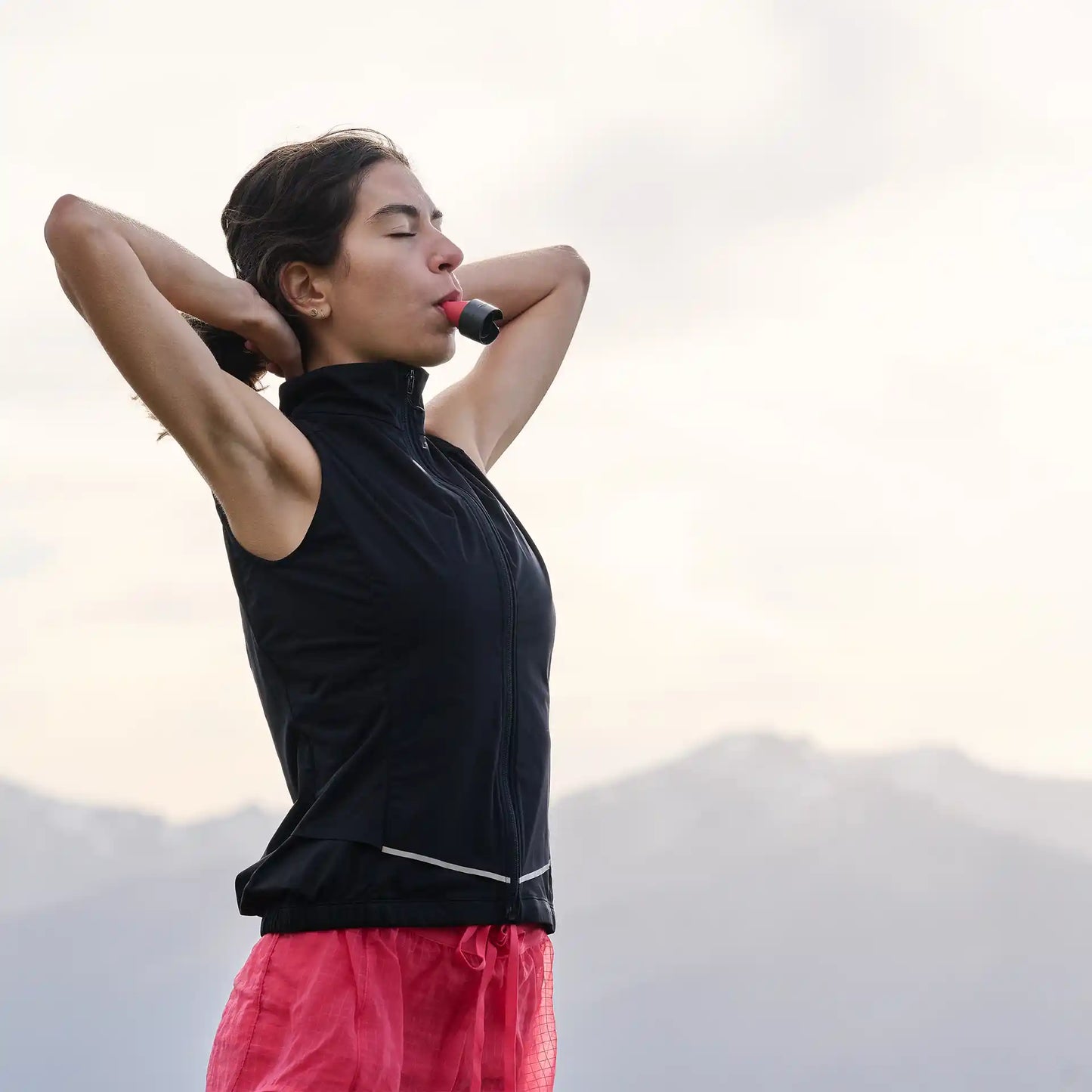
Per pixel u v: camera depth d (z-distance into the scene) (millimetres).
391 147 3926
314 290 3771
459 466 3936
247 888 3434
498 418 4516
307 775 3479
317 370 3672
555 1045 3670
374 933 3344
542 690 3625
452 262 3787
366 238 3729
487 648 3459
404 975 3355
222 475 3387
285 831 3492
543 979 3637
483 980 3391
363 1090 3254
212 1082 3410
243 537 3490
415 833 3361
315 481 3496
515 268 4645
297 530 3480
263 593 3525
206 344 3904
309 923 3361
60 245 3217
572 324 4723
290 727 3523
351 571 3439
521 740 3527
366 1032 3275
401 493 3535
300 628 3480
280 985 3369
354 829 3348
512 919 3430
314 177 3744
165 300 3289
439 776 3393
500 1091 3410
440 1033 3400
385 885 3340
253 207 3861
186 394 3281
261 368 3957
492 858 3418
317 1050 3273
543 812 3584
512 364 4574
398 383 3730
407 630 3400
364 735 3420
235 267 3926
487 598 3479
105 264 3213
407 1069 3350
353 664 3424
